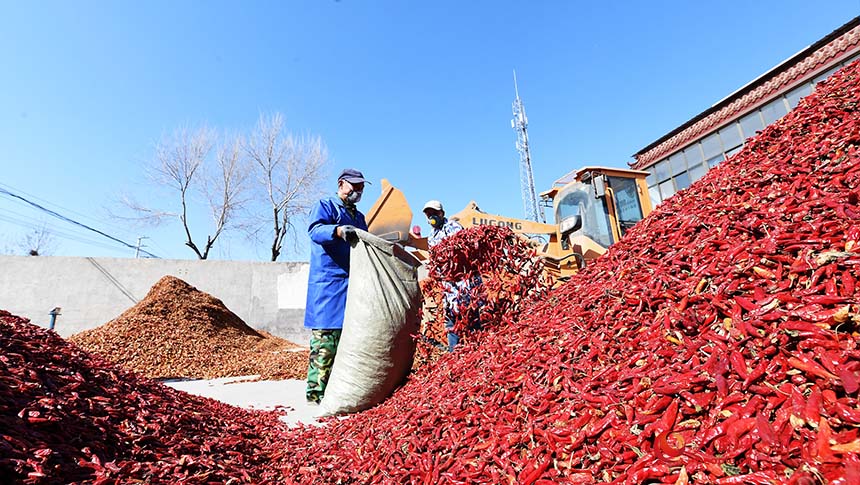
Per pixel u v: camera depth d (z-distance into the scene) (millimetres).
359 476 2189
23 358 2543
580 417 1625
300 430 3377
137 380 3391
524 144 30250
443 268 4352
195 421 3018
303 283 15977
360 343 3715
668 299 1941
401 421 2535
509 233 4281
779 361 1330
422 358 4668
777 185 2398
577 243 6938
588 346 2088
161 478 2012
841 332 1291
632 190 7449
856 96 2854
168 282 12562
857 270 1408
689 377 1455
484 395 2281
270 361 8750
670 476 1189
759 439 1157
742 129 14664
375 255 3977
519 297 4043
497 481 1611
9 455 1666
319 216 4457
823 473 995
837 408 1093
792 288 1570
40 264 14102
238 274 15633
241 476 2312
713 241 2109
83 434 2115
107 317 14250
